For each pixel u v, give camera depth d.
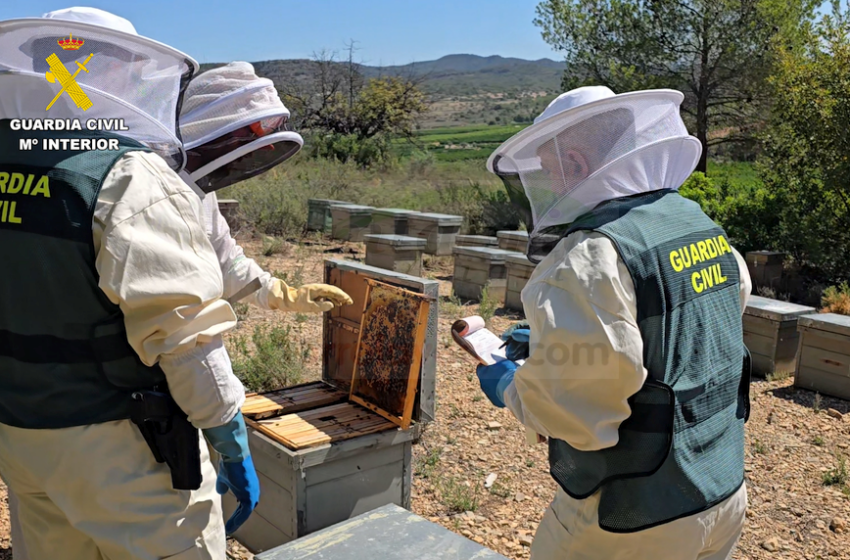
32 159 1.52
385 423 3.15
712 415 1.69
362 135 27.84
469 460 4.24
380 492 3.14
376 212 11.49
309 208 12.54
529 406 1.64
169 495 1.62
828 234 9.77
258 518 3.12
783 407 5.27
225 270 2.43
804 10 13.65
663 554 1.64
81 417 1.54
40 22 1.49
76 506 1.58
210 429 1.68
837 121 9.30
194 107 1.88
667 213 1.72
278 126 2.00
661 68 14.70
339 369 3.62
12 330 1.55
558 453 1.75
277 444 2.92
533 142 1.68
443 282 9.30
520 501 3.81
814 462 4.39
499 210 13.38
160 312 1.49
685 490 1.62
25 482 1.66
